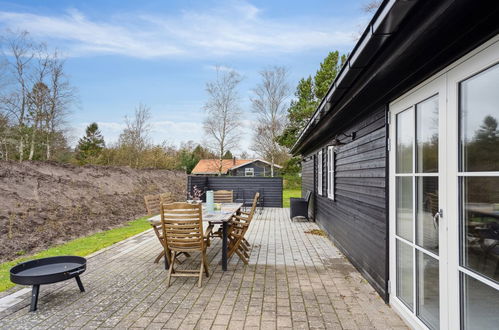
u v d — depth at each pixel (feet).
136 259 15.90
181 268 14.56
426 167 8.03
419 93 8.32
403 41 7.11
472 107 6.18
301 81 74.64
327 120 17.33
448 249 6.87
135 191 38.93
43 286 12.07
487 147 5.71
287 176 83.25
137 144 65.21
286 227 26.35
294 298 11.01
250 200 41.27
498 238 5.37
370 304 10.49
